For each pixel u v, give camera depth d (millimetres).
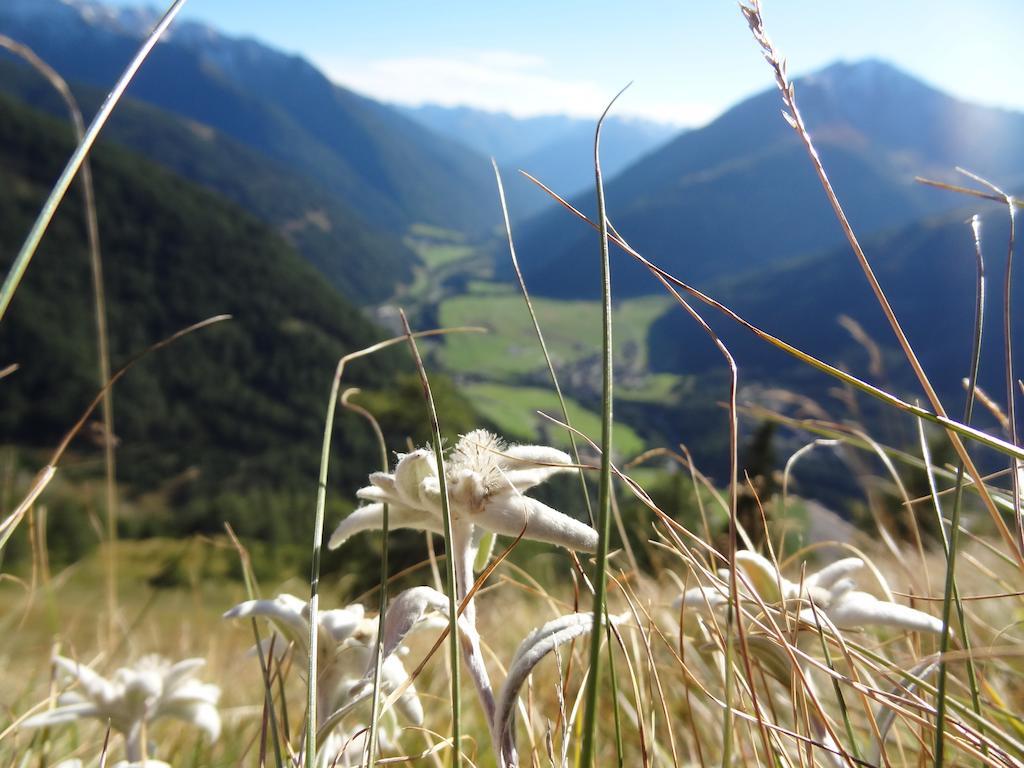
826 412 4109
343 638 1803
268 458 118438
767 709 2031
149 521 51750
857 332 4184
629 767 2684
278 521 52594
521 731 3020
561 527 1624
